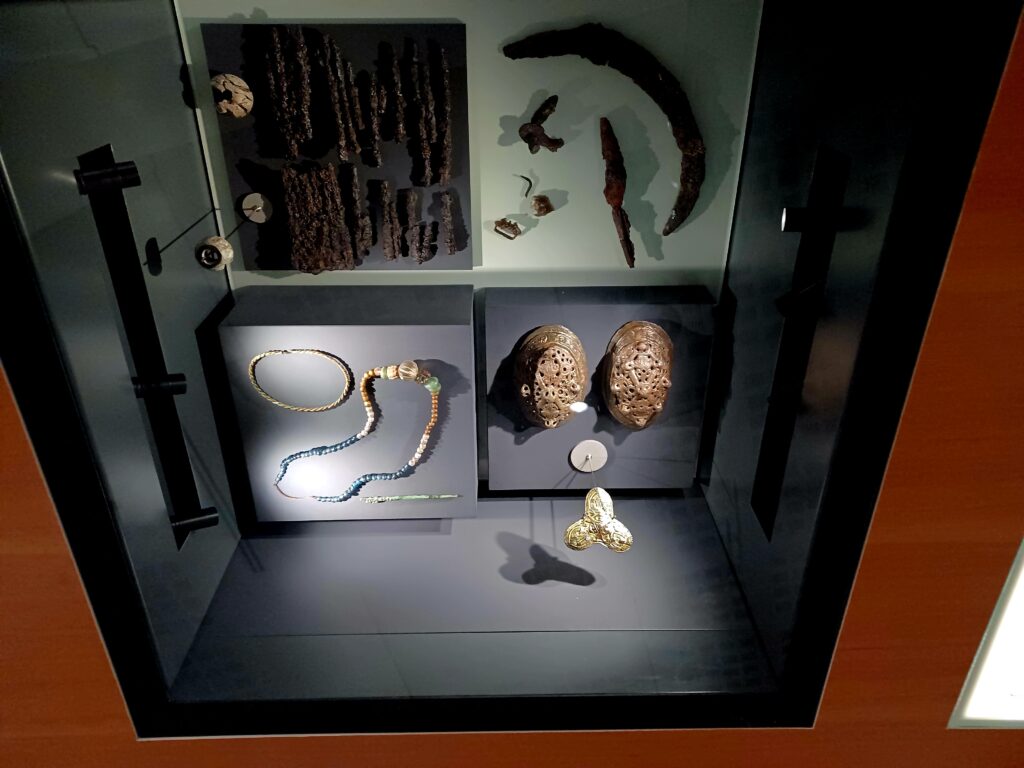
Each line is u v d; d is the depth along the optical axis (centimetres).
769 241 122
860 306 92
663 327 138
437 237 134
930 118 79
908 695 116
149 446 113
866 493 99
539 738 116
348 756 118
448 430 138
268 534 147
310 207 128
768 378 123
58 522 96
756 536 128
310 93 120
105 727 115
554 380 133
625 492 156
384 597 133
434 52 119
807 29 108
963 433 94
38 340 86
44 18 88
